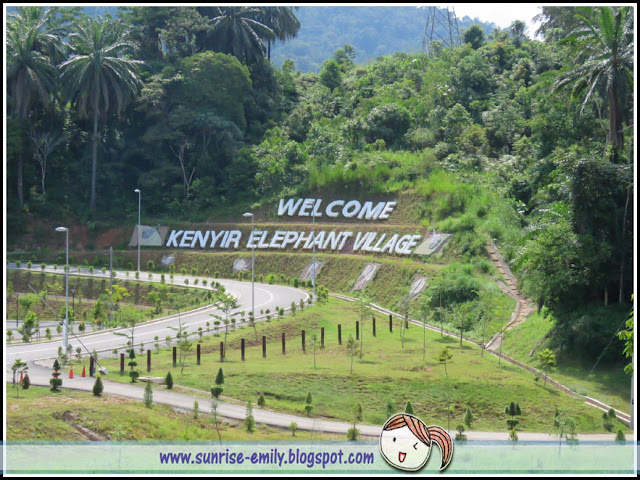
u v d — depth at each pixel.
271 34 166.75
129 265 118.69
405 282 93.88
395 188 117.38
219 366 58.88
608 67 70.75
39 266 116.56
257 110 159.12
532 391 52.84
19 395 45.38
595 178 65.38
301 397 51.81
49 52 137.12
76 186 140.50
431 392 52.59
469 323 75.88
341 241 113.19
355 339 71.06
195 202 135.50
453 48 174.50
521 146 116.56
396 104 140.62
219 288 96.94
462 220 99.25
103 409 42.31
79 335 74.56
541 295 67.25
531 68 154.50
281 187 133.00
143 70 150.88
